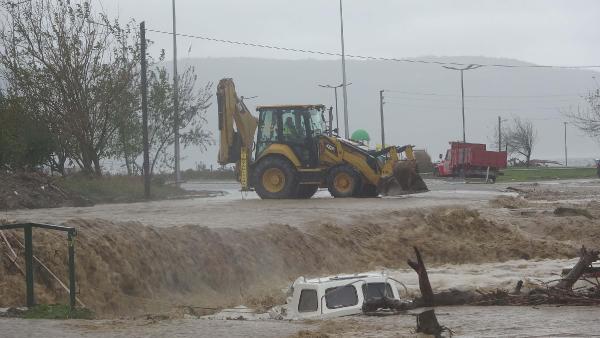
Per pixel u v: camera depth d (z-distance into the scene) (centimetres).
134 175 5244
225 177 8394
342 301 1595
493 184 6328
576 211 3525
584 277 1861
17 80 4781
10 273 1689
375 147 4344
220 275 2138
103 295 1798
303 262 2412
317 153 4059
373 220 2989
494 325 1353
